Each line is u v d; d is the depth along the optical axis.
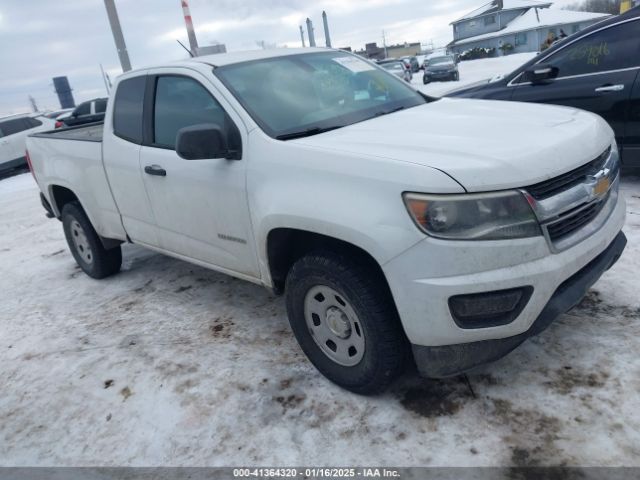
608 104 4.80
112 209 4.10
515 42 50.91
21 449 2.67
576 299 2.35
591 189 2.39
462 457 2.21
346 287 2.41
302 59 3.54
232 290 4.18
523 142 2.34
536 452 2.18
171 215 3.48
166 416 2.73
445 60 26.70
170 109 3.39
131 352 3.41
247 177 2.79
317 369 2.82
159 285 4.50
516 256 2.14
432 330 2.21
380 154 2.31
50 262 5.68
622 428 2.23
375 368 2.46
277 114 2.94
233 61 3.32
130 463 2.46
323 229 2.38
